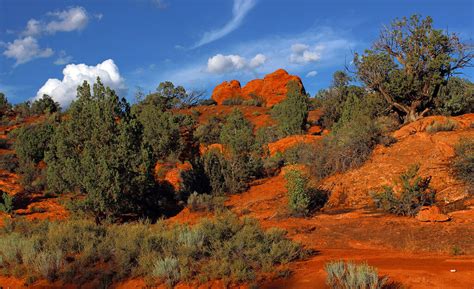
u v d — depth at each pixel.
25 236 12.15
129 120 19.67
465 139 16.77
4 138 39.19
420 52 24.81
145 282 8.34
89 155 17.58
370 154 19.08
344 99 42.09
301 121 38.53
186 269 8.41
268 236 10.56
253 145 28.59
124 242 9.98
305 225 13.57
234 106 71.19
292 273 8.39
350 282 6.94
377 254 9.89
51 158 18.80
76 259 9.75
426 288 6.80
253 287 7.72
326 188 17.69
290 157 23.92
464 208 13.09
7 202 20.05
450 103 25.41
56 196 23.53
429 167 16.44
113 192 16.84
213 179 22.08
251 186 22.52
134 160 17.98
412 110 25.58
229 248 9.34
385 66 25.84
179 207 20.42
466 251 9.57
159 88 67.06
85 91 19.83
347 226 12.98
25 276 9.40
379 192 15.62
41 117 51.72
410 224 12.16
